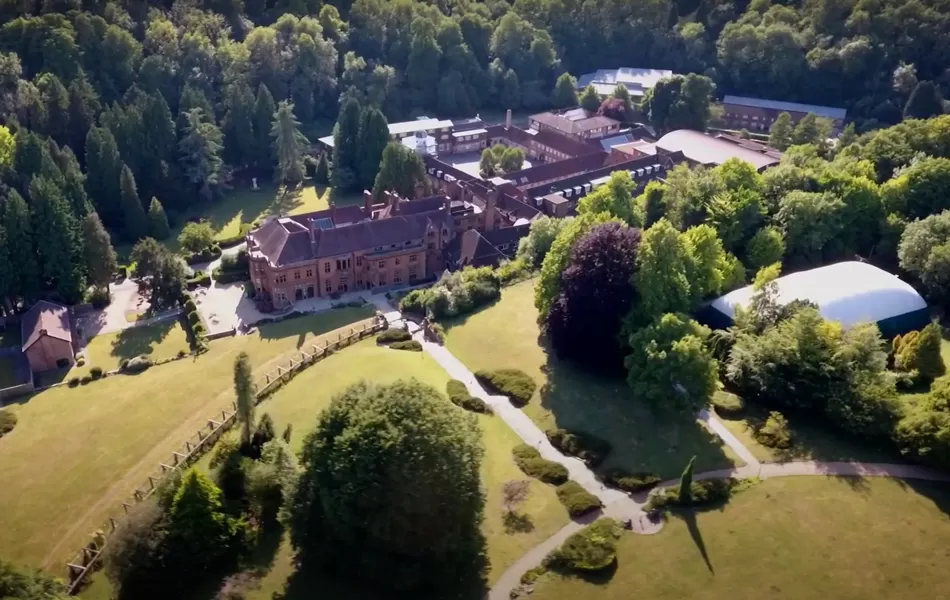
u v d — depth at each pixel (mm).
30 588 63656
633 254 98625
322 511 71688
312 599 69750
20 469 90562
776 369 91000
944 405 81375
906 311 107500
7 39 184875
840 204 124750
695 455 85500
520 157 189625
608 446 88062
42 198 129250
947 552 71500
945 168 131125
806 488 79688
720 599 67625
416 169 162125
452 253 143250
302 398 98125
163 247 137000
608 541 73438
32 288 131500
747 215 123188
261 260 129875
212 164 178250
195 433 95062
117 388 108500
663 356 87125
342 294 135875
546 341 111062
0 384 113312
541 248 134625
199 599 70062
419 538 69188
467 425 72750
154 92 179250
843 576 69375
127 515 74188
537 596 68938
